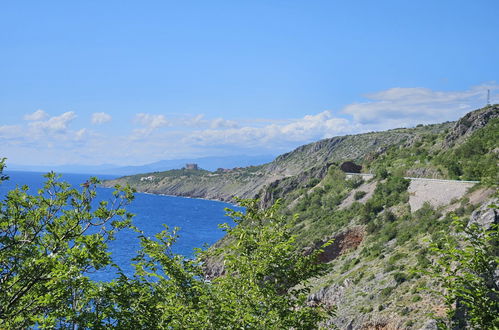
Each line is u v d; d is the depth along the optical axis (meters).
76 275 13.88
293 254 19.19
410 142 133.25
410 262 58.75
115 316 15.26
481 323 12.10
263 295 17.25
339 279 67.31
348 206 99.56
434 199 77.62
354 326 52.06
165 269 17.31
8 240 13.30
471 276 12.66
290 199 131.00
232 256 18.39
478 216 49.44
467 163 89.06
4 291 13.59
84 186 15.05
